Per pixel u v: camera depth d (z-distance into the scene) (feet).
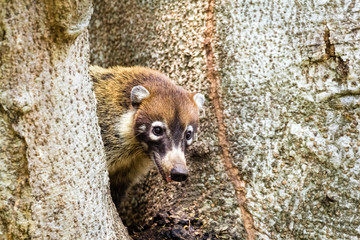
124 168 23.48
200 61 22.17
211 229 20.88
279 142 20.56
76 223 14.76
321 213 19.83
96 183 15.80
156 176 23.76
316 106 20.35
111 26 25.46
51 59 13.94
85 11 13.94
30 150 13.71
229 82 21.30
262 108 20.84
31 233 13.87
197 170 21.80
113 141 22.12
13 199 13.64
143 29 24.03
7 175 13.52
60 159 14.35
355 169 19.63
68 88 14.58
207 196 21.38
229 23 21.30
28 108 13.53
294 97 20.56
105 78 23.00
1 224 13.66
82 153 15.14
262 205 20.35
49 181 14.12
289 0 20.89
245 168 20.74
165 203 22.12
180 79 22.79
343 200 19.63
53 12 13.33
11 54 13.12
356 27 19.92
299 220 19.98
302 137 20.30
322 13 20.44
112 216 17.07
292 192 20.17
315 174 20.06
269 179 20.42
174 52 22.94
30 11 13.17
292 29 20.75
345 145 19.84
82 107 15.29
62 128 14.40
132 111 21.74
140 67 23.32
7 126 13.39
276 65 20.79
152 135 20.77
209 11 21.89
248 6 21.13
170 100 20.92
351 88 19.84
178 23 22.74
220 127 21.49
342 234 19.53
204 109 21.97
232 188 20.94
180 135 20.58
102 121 22.17
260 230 20.18
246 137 20.93
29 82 13.57
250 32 21.08
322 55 20.26
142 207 23.84
